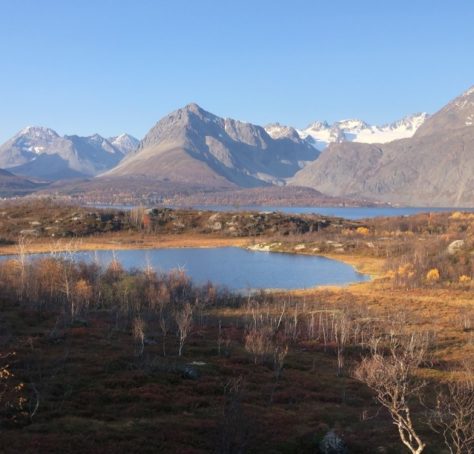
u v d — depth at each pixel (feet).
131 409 136.26
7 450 104.12
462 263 467.52
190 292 366.84
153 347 212.64
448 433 132.26
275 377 182.39
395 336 256.11
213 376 175.83
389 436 130.11
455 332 271.69
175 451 110.22
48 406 134.51
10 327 233.35
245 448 114.52
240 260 619.26
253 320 291.38
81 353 192.85
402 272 473.26
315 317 306.55
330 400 161.17
